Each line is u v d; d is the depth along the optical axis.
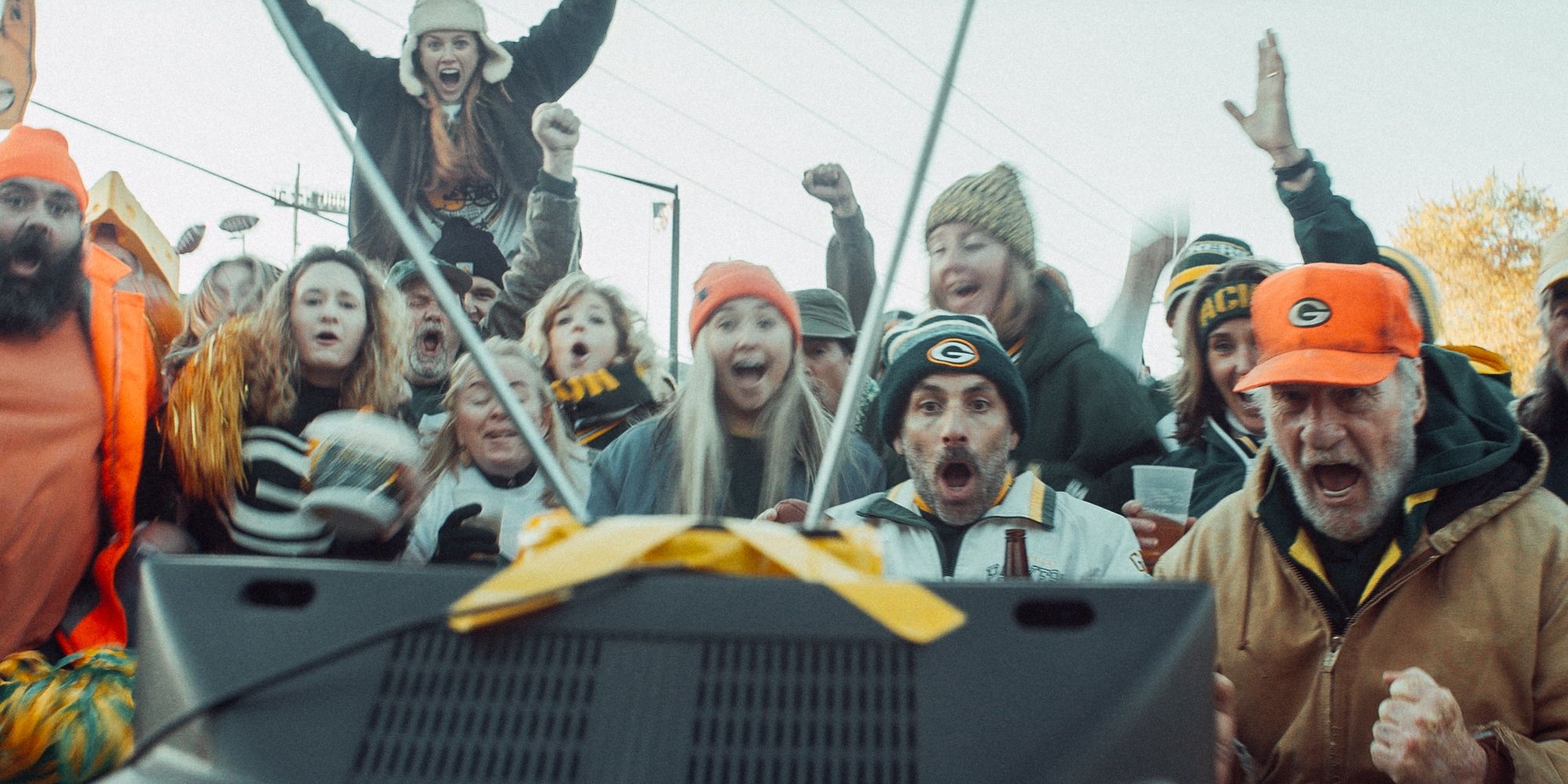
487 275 3.02
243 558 0.68
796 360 2.76
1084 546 2.35
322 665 0.62
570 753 0.58
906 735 0.58
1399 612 1.79
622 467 2.78
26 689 2.03
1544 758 1.61
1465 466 1.80
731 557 0.68
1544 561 1.76
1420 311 2.60
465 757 0.59
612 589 0.63
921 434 2.38
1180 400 2.60
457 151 3.08
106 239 2.97
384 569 0.66
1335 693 1.82
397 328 2.84
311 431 2.55
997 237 2.78
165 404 2.64
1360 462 1.80
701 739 0.58
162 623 0.67
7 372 2.42
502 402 0.82
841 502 2.70
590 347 2.88
